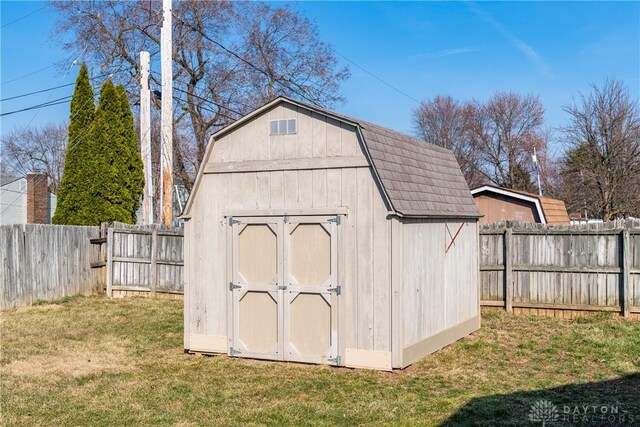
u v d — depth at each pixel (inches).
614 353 341.7
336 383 284.2
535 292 474.0
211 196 344.8
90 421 233.6
